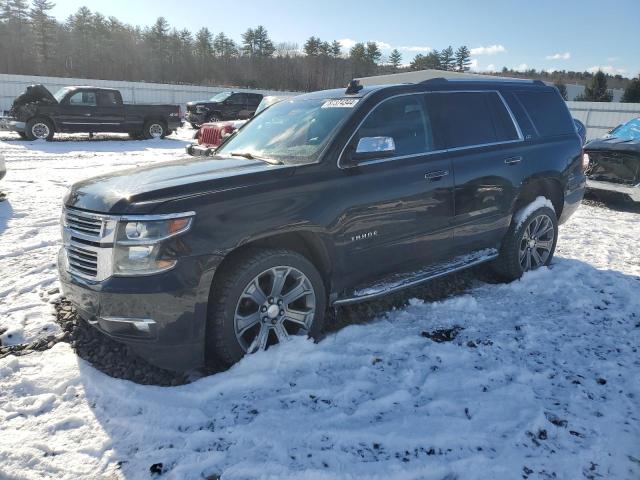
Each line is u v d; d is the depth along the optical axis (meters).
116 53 77.31
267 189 3.19
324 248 3.45
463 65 84.94
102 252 2.96
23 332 3.71
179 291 2.88
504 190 4.55
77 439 2.63
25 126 17.22
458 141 4.31
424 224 3.99
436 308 4.28
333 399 2.97
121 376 3.23
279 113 4.48
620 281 4.89
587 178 9.22
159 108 19.84
